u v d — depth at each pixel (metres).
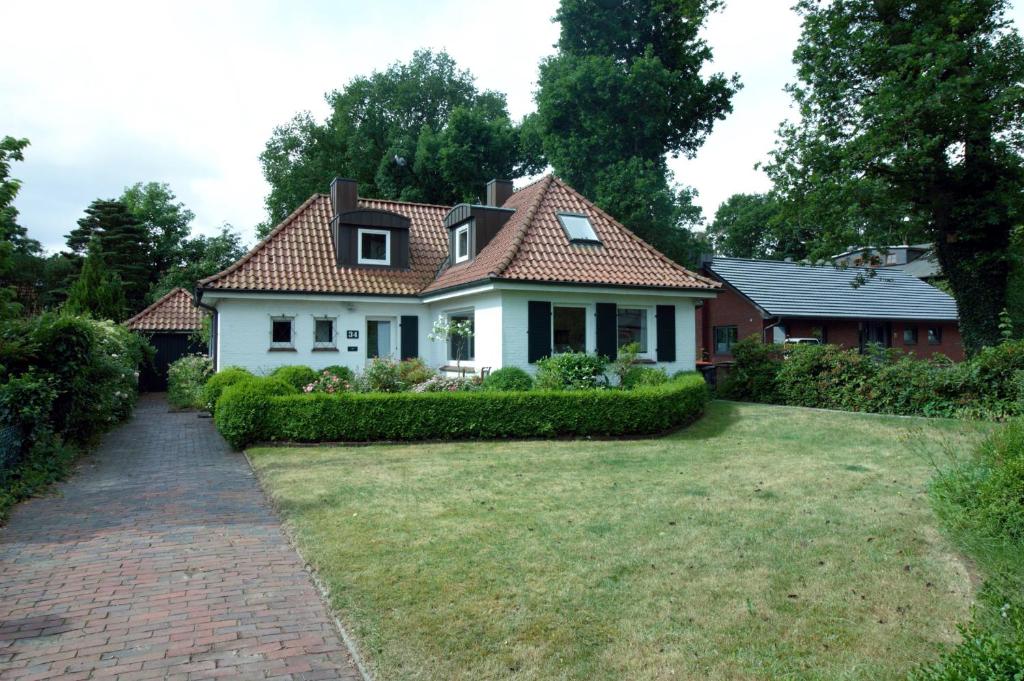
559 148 28.70
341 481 8.20
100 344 13.55
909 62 17.12
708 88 29.89
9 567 5.40
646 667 3.68
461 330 15.76
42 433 9.12
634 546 5.61
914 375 13.34
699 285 16.27
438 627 4.15
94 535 6.31
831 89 19.52
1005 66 16.97
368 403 10.98
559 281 14.67
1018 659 2.63
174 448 11.55
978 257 18.53
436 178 32.72
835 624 4.16
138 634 4.18
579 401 11.48
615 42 29.30
